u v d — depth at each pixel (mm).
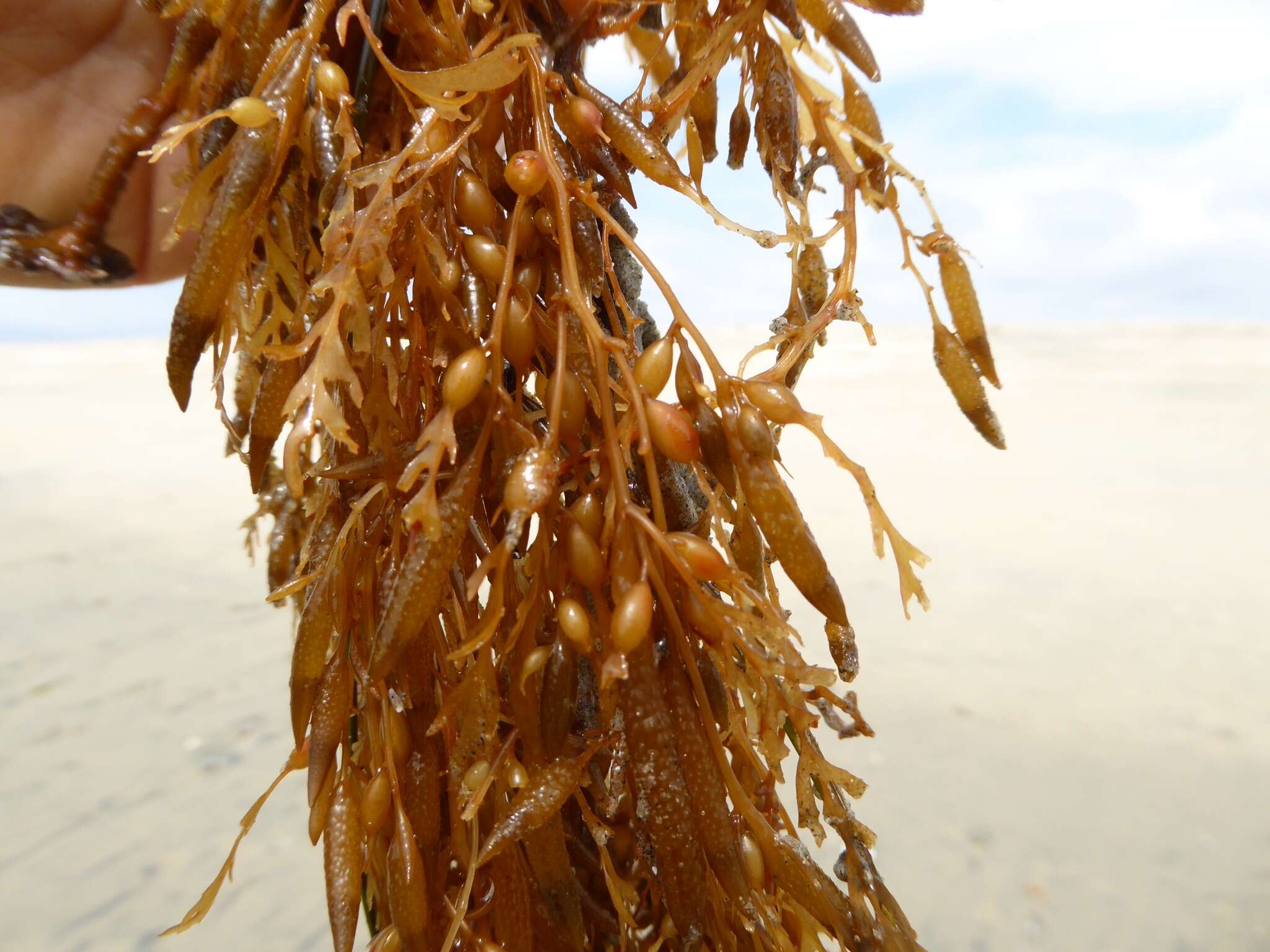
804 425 93
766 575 112
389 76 104
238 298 103
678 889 88
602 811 118
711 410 96
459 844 103
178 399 95
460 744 95
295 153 100
